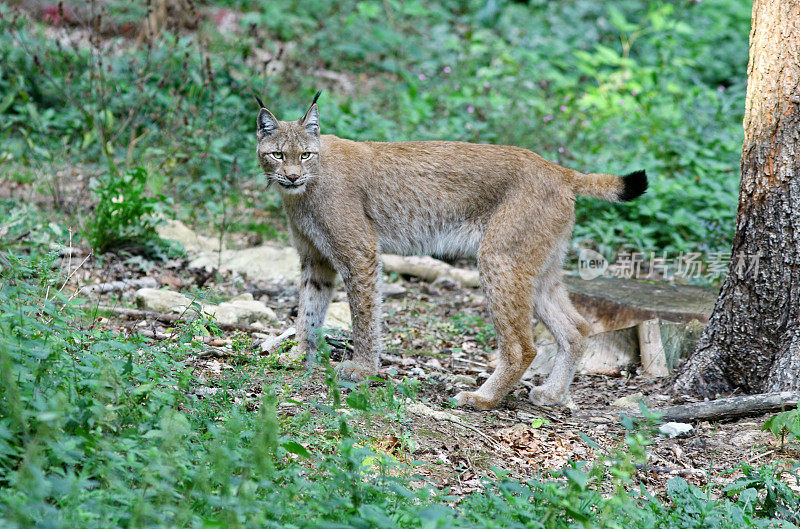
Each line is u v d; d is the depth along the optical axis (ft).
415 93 64.39
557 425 30.09
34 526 16.14
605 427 29.91
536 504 20.48
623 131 60.64
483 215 32.55
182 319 31.17
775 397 29.45
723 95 67.72
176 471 18.56
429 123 59.93
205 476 18.16
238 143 55.98
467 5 93.09
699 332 36.14
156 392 21.30
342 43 82.64
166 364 23.68
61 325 22.13
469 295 45.98
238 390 26.61
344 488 19.92
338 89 72.28
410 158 32.99
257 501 18.29
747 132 31.01
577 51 75.82
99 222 43.11
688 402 31.86
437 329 40.37
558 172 32.45
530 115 63.26
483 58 79.20
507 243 31.71
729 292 31.91
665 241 50.85
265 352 33.19
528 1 95.50
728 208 49.01
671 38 78.23
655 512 21.77
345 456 20.07
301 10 87.45
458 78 73.05
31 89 59.36
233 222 50.83
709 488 24.58
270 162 32.07
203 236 48.49
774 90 29.99
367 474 21.59
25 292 22.74
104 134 53.26
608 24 85.30
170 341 29.25
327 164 32.50
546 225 31.91
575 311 33.53
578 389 35.01
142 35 69.72
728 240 47.73
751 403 29.66
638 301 37.55
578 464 25.41
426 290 46.37
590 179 32.40
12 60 59.62
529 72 74.02
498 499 20.33
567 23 88.07
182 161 54.70
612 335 37.42
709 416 30.01
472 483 24.16
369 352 32.73
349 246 32.60
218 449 18.19
